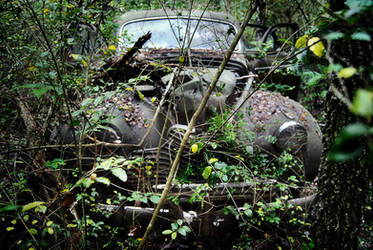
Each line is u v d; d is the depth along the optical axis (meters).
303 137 2.32
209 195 2.11
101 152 2.09
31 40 2.39
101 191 2.31
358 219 1.62
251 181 2.06
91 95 2.23
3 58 2.16
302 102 5.41
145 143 2.31
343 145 0.49
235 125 2.40
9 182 1.90
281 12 6.16
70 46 2.47
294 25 3.91
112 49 2.39
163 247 2.19
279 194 2.39
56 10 2.22
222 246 2.30
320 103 5.14
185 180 2.18
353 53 1.34
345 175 1.57
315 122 2.74
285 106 2.70
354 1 0.83
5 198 1.82
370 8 0.69
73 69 2.34
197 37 3.62
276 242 2.31
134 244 2.14
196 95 2.30
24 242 1.65
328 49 1.14
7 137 2.29
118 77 2.75
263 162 2.31
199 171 2.24
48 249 1.60
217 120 2.15
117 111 2.35
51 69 1.96
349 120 1.51
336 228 1.64
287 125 2.32
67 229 1.80
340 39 1.31
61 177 1.90
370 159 0.52
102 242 2.27
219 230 2.31
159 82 2.71
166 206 2.10
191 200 1.87
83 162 2.20
